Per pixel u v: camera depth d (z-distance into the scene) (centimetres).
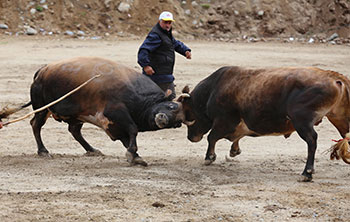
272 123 1422
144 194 1247
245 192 1280
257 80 1443
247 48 4022
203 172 1485
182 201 1202
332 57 3728
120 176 1418
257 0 4694
